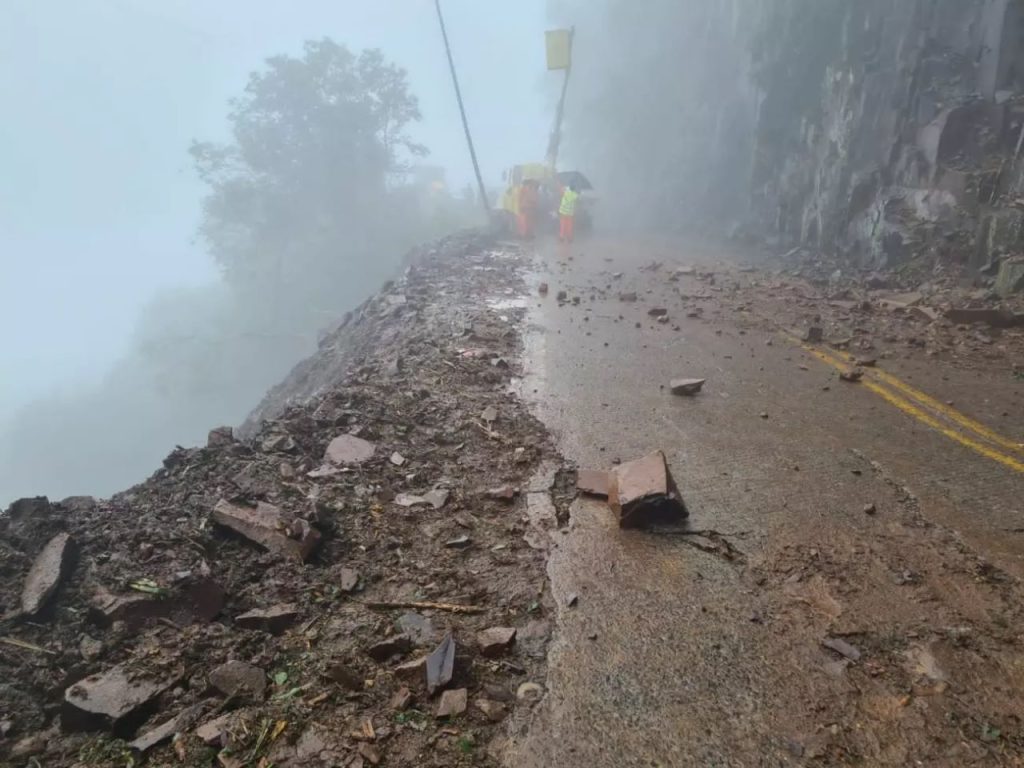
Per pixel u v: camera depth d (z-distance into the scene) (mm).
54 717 2670
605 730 2654
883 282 12539
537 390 6828
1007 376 7098
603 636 3217
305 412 5906
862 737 2609
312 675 2893
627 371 7473
